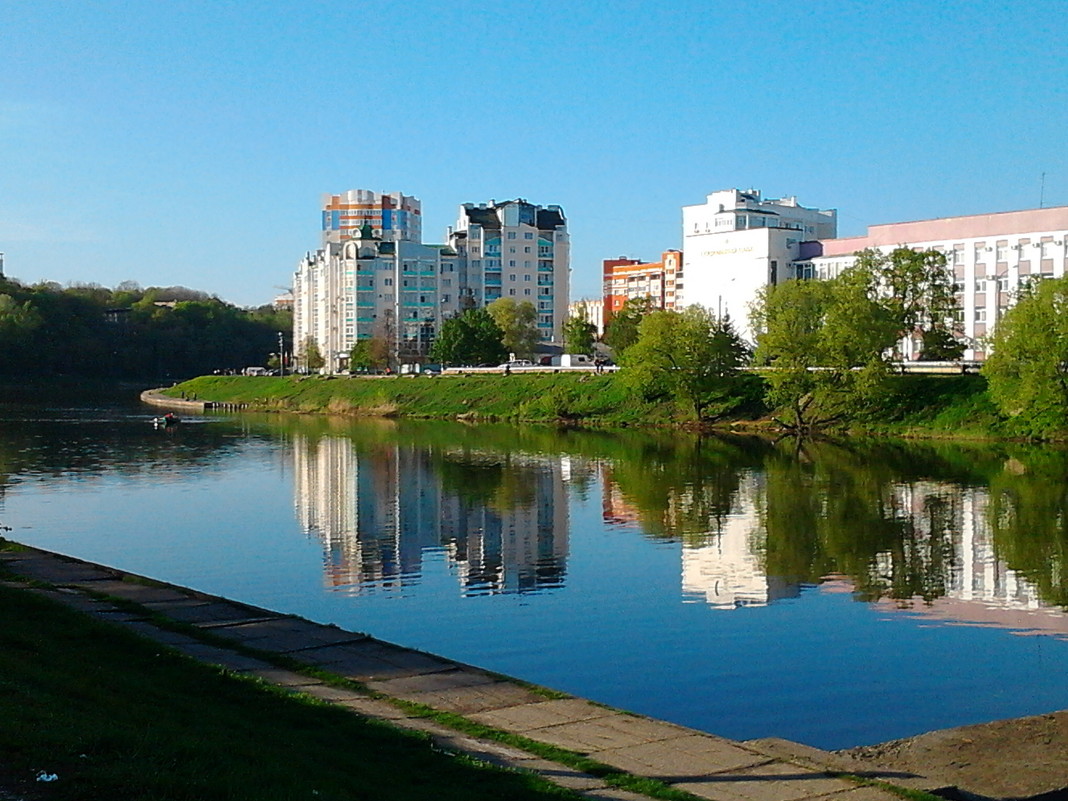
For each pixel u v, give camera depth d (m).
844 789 17.42
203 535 52.12
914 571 42.47
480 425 126.06
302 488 69.44
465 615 36.00
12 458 88.56
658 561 45.00
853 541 49.03
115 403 179.00
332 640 26.73
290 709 20.64
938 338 121.19
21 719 15.60
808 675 29.11
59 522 56.25
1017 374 92.88
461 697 22.28
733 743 19.75
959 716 25.86
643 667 29.98
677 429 115.00
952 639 32.62
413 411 145.75
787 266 169.25
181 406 170.75
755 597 38.34
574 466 80.56
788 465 79.50
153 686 20.89
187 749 15.34
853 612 36.03
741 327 170.00
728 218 182.12
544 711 21.45
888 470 75.50
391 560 45.66
